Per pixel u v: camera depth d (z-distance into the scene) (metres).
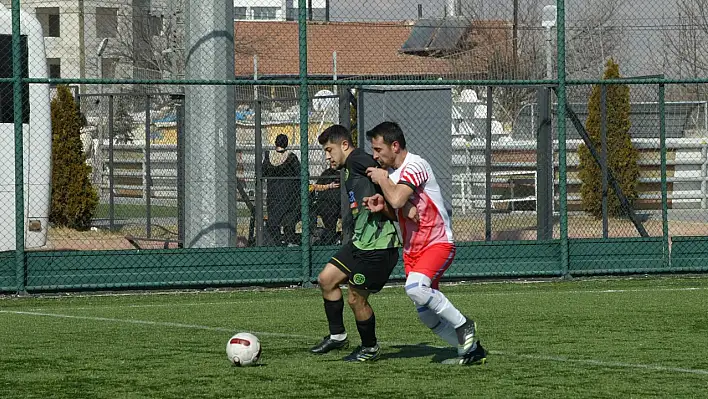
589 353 16.03
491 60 47.28
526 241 28.12
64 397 12.73
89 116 53.94
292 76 55.50
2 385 13.55
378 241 14.43
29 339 18.02
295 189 31.97
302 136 27.03
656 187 47.84
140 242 38.44
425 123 31.86
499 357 15.61
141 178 50.94
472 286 27.14
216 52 28.77
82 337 18.27
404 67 65.62
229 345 14.80
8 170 31.41
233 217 28.98
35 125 31.69
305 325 19.86
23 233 25.73
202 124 28.67
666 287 26.45
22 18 31.42
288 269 27.14
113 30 76.81
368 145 30.14
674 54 48.94
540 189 30.31
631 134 47.88
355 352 15.32
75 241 38.97
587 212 42.38
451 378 13.77
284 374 14.10
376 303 23.42
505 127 47.66
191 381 13.65
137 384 13.50
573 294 24.98
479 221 42.69
